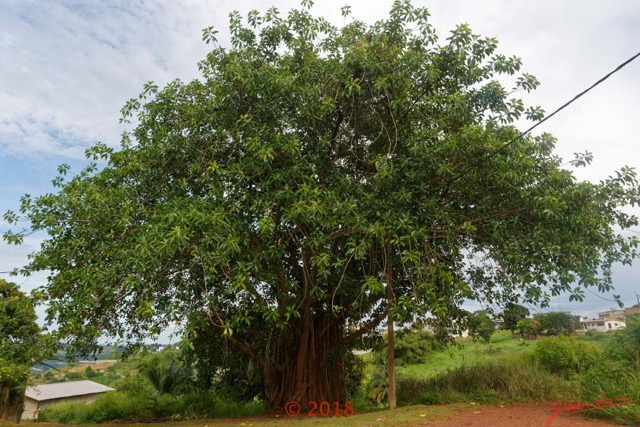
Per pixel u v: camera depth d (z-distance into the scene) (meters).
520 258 8.21
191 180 9.91
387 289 9.97
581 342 11.61
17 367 9.26
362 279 9.71
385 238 8.34
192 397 14.98
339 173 9.45
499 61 9.69
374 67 9.12
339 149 10.52
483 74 10.05
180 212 7.64
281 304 10.52
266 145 8.62
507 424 6.85
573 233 8.52
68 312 7.59
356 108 9.75
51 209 9.69
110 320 8.96
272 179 8.76
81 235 9.11
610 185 8.98
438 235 8.95
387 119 9.68
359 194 8.95
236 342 11.46
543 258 8.28
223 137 9.56
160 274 7.80
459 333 11.92
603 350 10.06
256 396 14.96
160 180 9.90
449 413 7.99
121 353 10.55
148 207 9.38
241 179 8.62
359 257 7.74
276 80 9.05
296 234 9.37
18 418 16.39
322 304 12.02
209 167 8.66
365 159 10.16
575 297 8.09
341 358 12.85
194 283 8.28
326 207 8.11
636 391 7.38
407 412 8.37
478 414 7.84
